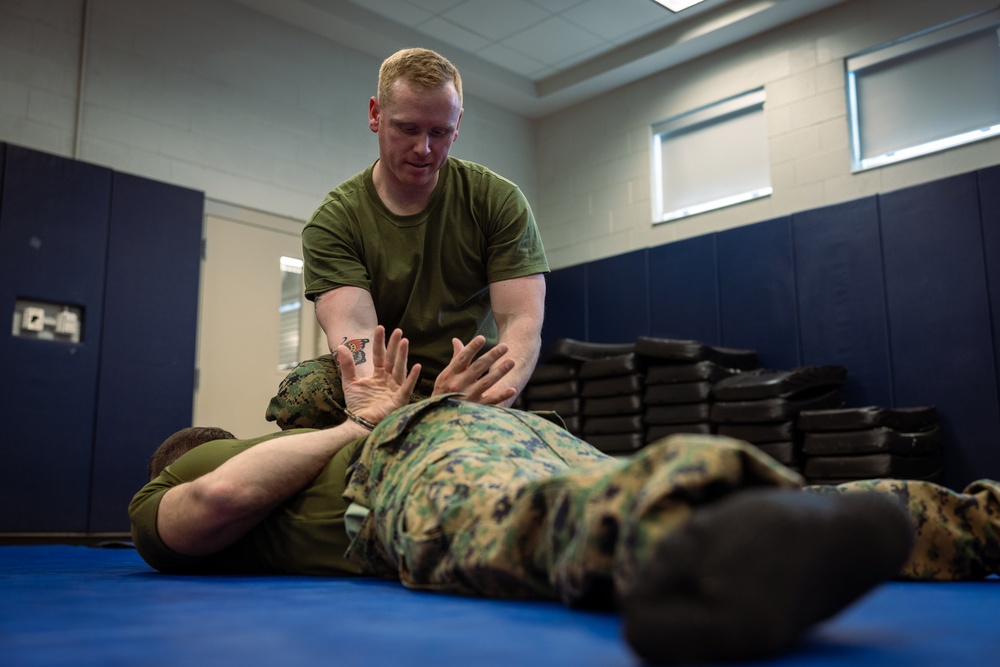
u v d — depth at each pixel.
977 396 4.96
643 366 5.82
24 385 4.77
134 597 1.34
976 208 5.07
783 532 0.72
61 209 5.01
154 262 5.33
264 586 1.53
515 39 6.99
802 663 0.75
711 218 6.83
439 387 1.75
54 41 5.44
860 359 5.43
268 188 6.28
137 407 5.14
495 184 2.39
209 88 6.07
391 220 2.31
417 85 2.10
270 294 6.16
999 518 1.48
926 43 5.91
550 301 7.18
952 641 0.88
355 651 0.83
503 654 0.80
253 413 5.93
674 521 0.81
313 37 6.70
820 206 6.12
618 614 1.07
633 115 7.43
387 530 1.46
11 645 0.88
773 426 5.15
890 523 0.84
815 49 6.40
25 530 4.68
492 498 1.25
